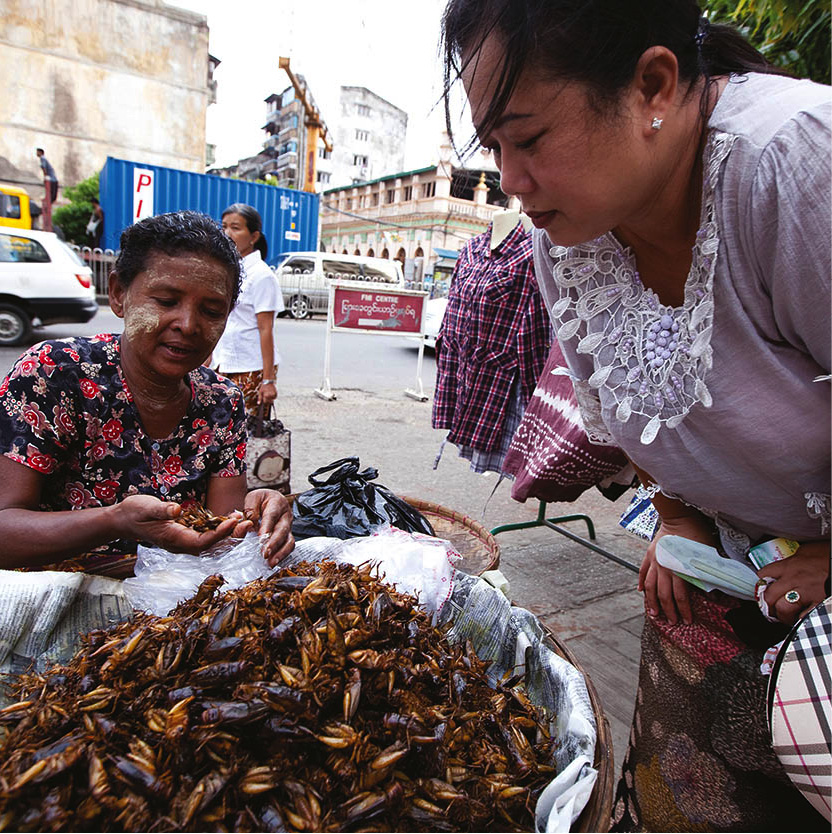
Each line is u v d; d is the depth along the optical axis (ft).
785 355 3.25
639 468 4.70
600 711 3.43
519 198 3.17
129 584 4.01
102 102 74.08
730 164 2.90
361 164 179.32
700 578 4.13
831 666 3.02
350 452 16.66
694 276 3.28
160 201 48.78
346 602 3.34
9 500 4.38
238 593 3.40
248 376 12.94
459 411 9.57
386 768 2.72
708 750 4.25
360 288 22.91
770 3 6.75
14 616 3.53
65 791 2.51
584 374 4.59
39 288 27.99
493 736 3.27
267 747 2.73
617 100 2.69
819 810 3.17
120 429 4.83
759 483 3.72
